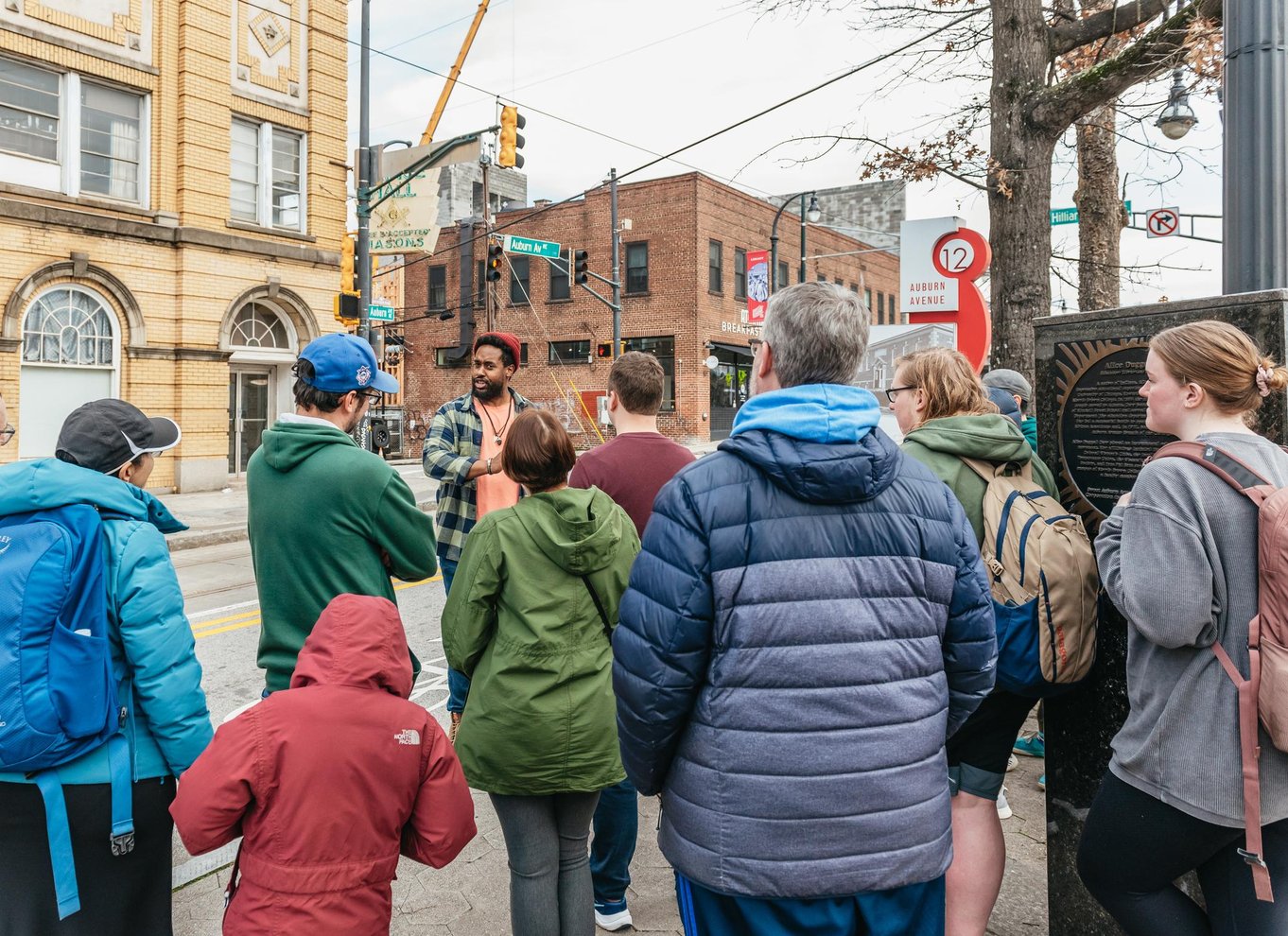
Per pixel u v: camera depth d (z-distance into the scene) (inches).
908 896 65.7
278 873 74.1
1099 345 98.6
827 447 63.2
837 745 62.6
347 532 100.9
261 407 699.4
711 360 1083.3
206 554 433.7
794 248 1366.9
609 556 97.2
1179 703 72.5
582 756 94.1
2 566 77.3
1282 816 69.5
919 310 299.3
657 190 1143.0
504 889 124.9
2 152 530.3
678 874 67.4
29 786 79.5
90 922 81.2
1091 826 80.8
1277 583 67.1
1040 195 238.5
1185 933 77.2
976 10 285.4
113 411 88.9
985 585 71.7
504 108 590.2
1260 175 94.9
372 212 703.7
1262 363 74.5
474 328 1254.9
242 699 213.5
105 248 568.7
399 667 80.8
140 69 587.2
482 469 155.6
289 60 676.1
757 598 62.7
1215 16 201.3
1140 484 74.7
